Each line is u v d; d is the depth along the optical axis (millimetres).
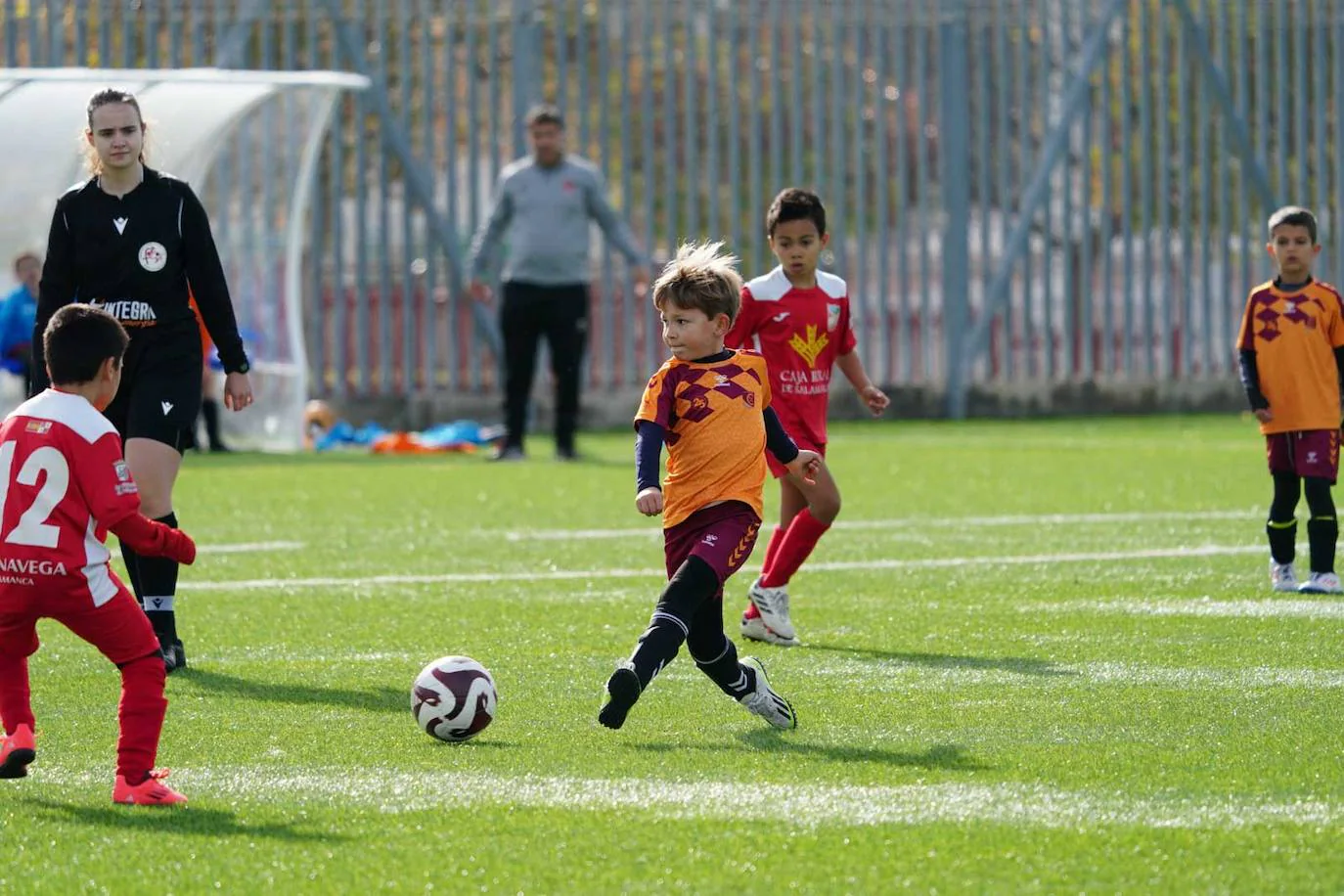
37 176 51188
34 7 61125
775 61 64625
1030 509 36625
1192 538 31844
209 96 51531
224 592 26203
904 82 65562
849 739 16625
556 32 63250
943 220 66500
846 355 23625
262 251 57844
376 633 22781
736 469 17141
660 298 17469
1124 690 18828
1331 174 68688
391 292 63406
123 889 12328
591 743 16547
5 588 14461
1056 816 13859
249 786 15000
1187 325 67875
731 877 12414
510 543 31766
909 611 24266
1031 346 67250
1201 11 67500
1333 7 68000
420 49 62875
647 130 64125
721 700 18516
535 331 49875
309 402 61438
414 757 16016
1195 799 14297
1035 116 67125
